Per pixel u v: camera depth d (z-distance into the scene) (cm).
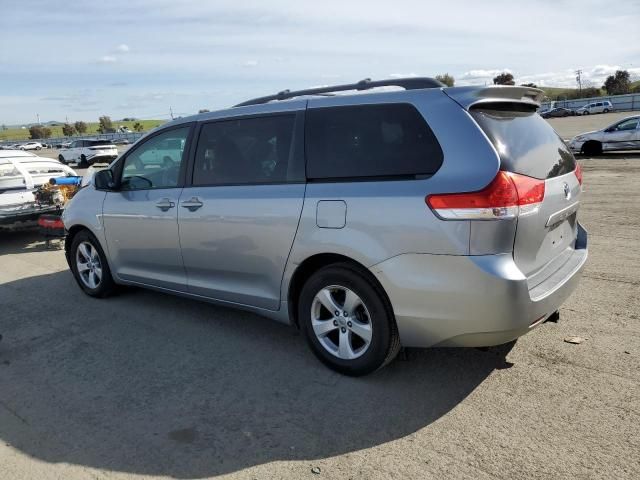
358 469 268
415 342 325
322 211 346
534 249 316
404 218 311
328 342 371
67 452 293
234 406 333
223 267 416
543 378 346
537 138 345
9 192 814
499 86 324
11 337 462
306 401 335
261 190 384
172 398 346
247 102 439
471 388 339
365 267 331
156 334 453
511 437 287
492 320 297
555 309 330
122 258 508
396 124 331
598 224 784
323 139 359
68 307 532
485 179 292
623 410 305
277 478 265
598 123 3834
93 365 400
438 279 304
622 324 421
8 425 322
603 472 256
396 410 319
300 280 383
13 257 770
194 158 434
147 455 288
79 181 882
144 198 469
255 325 463
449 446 282
